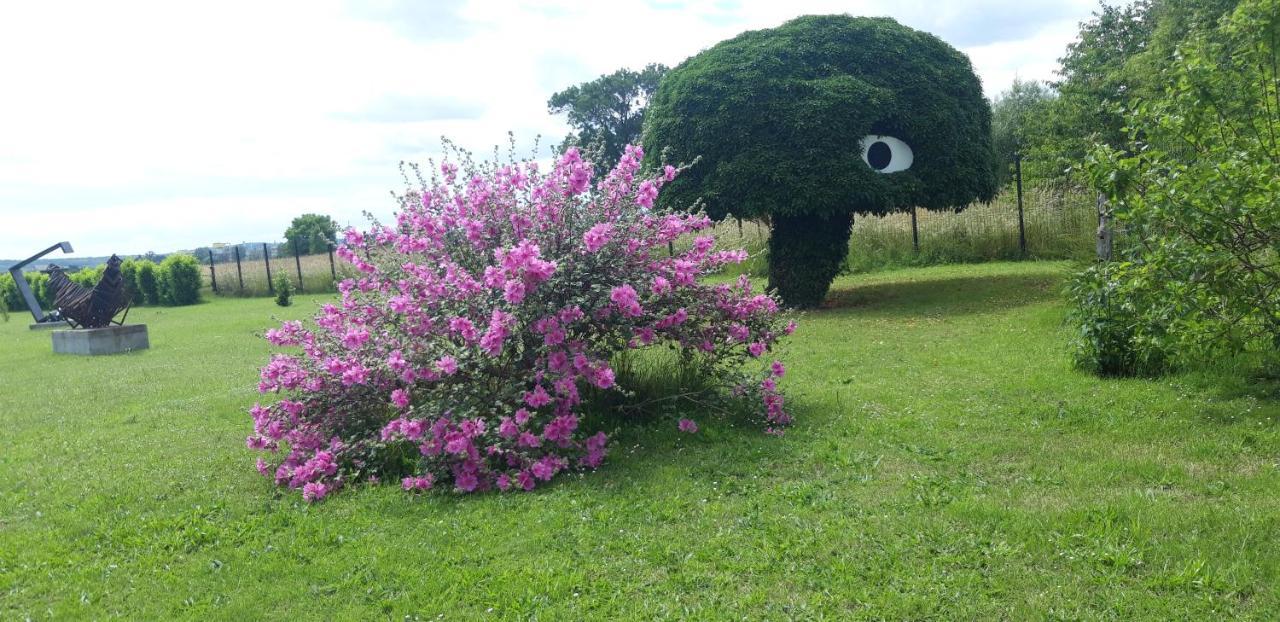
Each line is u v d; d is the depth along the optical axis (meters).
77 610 3.30
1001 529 3.57
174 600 3.35
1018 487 4.09
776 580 3.26
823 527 3.71
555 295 5.01
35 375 10.30
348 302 5.48
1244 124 5.32
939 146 12.04
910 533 3.59
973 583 3.13
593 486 4.50
